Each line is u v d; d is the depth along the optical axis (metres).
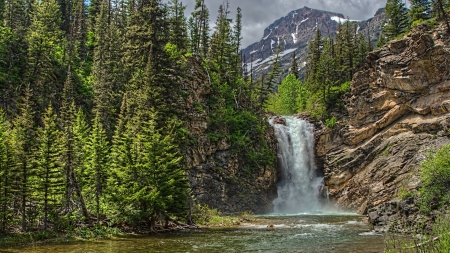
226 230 33.78
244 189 58.94
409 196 29.45
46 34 64.06
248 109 71.44
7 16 64.56
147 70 42.16
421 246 16.42
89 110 59.50
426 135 51.56
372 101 61.22
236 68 78.25
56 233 26.41
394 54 58.91
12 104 47.16
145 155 32.38
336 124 67.75
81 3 88.44
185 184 34.62
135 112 41.78
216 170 56.12
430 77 53.38
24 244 23.17
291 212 62.50
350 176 60.75
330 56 97.75
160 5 52.81
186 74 59.47
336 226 36.69
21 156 25.47
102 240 26.03
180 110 49.97
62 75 60.00
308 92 93.81
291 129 73.56
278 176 70.44
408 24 73.44
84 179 33.25
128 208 30.77
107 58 66.56
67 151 29.20
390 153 55.12
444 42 52.94
